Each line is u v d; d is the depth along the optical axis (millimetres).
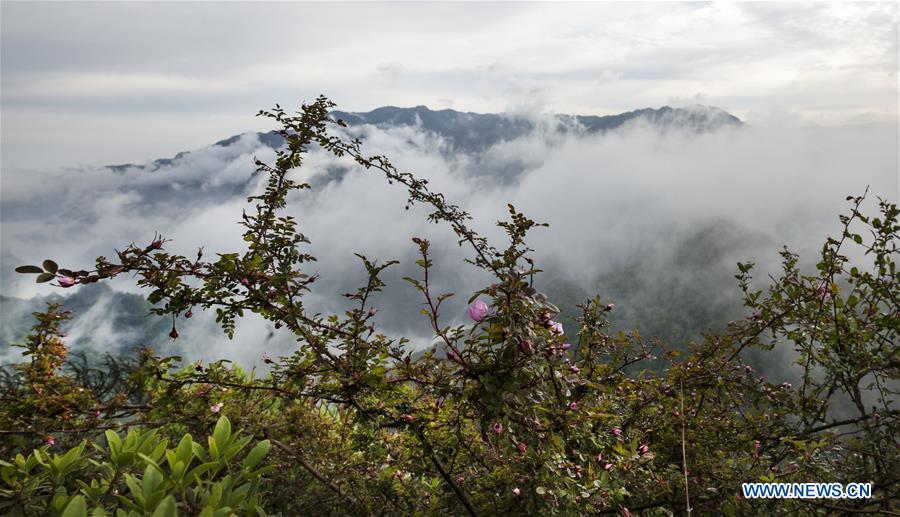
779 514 2820
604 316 3309
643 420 3309
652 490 2863
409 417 2648
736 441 3338
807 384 3596
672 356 3467
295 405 3379
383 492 3307
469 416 2510
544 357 2234
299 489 3273
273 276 2570
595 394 2992
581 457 2453
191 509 1473
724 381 3492
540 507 2346
